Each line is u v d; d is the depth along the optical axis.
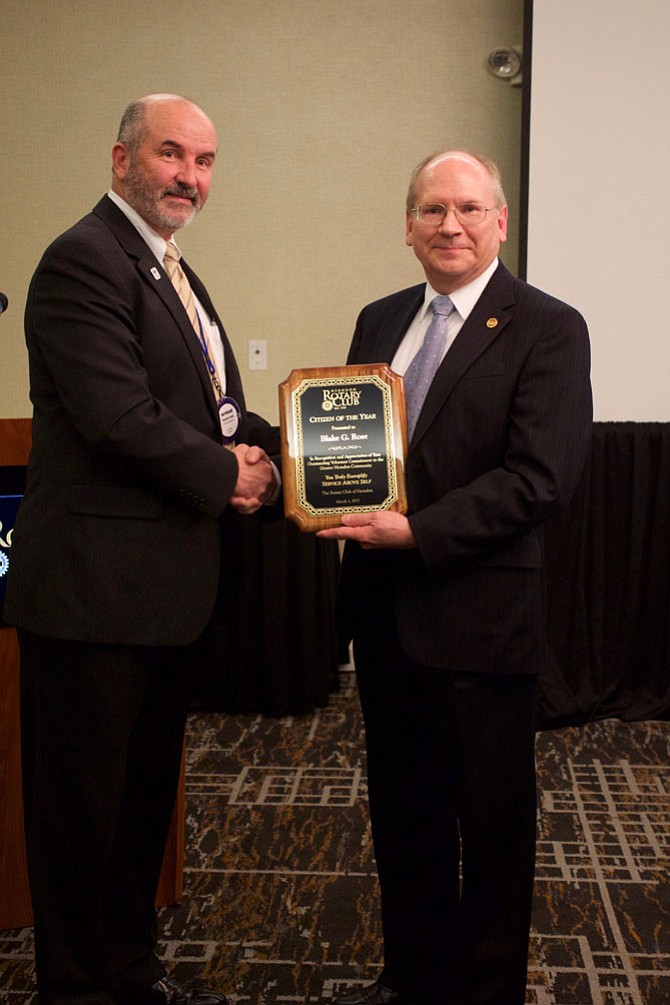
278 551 3.84
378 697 2.04
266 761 3.47
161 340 1.87
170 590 1.84
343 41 4.12
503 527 1.79
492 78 4.10
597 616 3.87
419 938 2.06
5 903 2.38
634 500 3.82
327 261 4.25
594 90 3.78
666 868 2.68
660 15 3.72
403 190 4.18
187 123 1.91
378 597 2.01
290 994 2.13
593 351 3.91
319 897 2.53
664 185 3.81
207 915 2.45
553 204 3.85
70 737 1.86
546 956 2.27
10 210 4.23
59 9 4.12
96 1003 1.91
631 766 3.41
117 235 1.88
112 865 2.04
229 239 4.25
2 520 2.27
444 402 1.87
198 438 1.80
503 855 1.92
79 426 1.77
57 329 1.79
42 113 4.18
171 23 4.12
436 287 1.95
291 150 4.19
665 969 2.22
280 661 3.88
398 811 2.06
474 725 1.88
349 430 1.88
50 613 1.82
